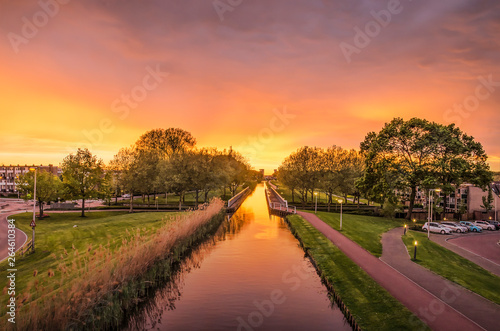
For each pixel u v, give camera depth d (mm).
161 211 63969
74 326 14977
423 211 68625
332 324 18141
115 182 65500
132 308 20125
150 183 66062
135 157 64812
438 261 30000
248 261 31250
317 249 33906
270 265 29938
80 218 55531
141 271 21922
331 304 20984
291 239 42125
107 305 17250
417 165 57844
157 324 18297
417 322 16672
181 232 33250
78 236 37250
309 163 76625
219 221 54250
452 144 56375
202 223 42688
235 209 74250
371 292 21094
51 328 14023
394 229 50031
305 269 28703
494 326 16625
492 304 19594
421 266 27812
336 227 47250
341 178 72312
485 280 25391
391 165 59250
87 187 57750
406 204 90188
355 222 53031
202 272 27719
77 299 15086
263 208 83625
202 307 20562
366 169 63719
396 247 35688
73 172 57250
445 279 24312
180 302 21359
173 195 105312
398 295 20562
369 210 73062
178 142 101875
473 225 55750
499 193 75750
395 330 15977
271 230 49312
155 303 21203
